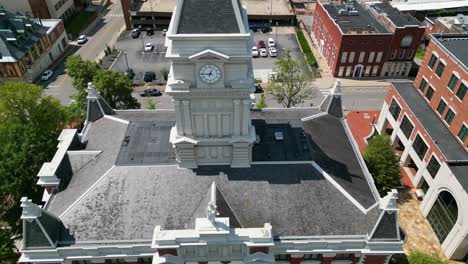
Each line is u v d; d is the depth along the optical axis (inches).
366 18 4360.2
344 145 1999.3
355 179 1806.1
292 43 4968.0
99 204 1642.5
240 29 1409.9
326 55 4495.6
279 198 1681.8
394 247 1612.9
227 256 1617.9
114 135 1963.6
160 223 1611.7
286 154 1802.4
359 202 1678.2
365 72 4244.6
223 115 1614.2
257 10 5506.9
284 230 1611.7
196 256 1608.0
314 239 1594.5
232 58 1444.4
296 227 1617.9
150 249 1576.0
